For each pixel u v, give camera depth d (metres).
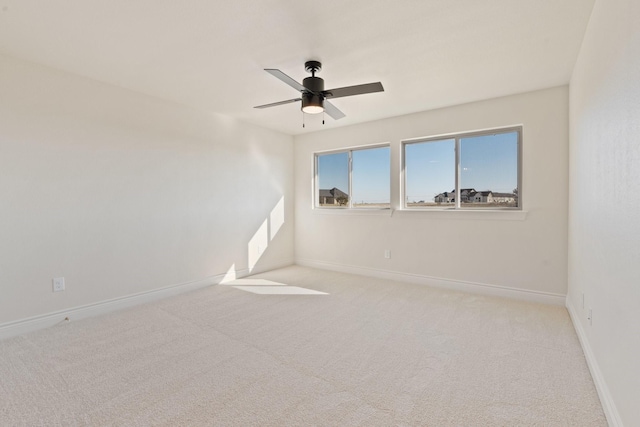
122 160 3.25
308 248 5.27
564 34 2.24
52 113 2.79
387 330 2.66
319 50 2.49
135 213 3.35
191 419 1.59
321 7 1.94
